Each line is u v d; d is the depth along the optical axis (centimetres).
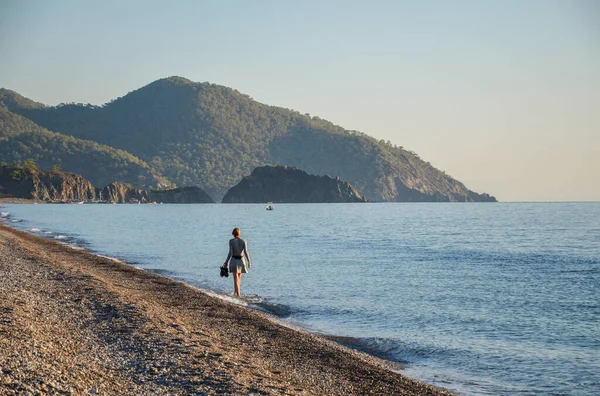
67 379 892
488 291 2634
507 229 8850
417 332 1758
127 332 1336
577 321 1948
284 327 1672
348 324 1859
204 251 4475
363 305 2211
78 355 1080
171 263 3603
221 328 1556
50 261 2877
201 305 1912
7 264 2569
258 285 2697
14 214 13288
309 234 7356
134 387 928
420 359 1449
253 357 1258
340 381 1144
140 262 3644
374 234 7481
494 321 1941
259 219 12938
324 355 1358
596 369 1363
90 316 1505
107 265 3023
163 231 7388
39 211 16375
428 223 11100
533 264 3916
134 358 1112
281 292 2494
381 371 1259
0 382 817
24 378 852
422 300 2356
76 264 2975
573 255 4603
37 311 1473
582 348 1577
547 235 7394
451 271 3441
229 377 1018
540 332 1777
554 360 1448
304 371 1191
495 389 1210
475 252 4831
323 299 2334
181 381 980
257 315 1822
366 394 1073
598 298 2448
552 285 2869
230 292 2444
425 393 1118
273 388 999
